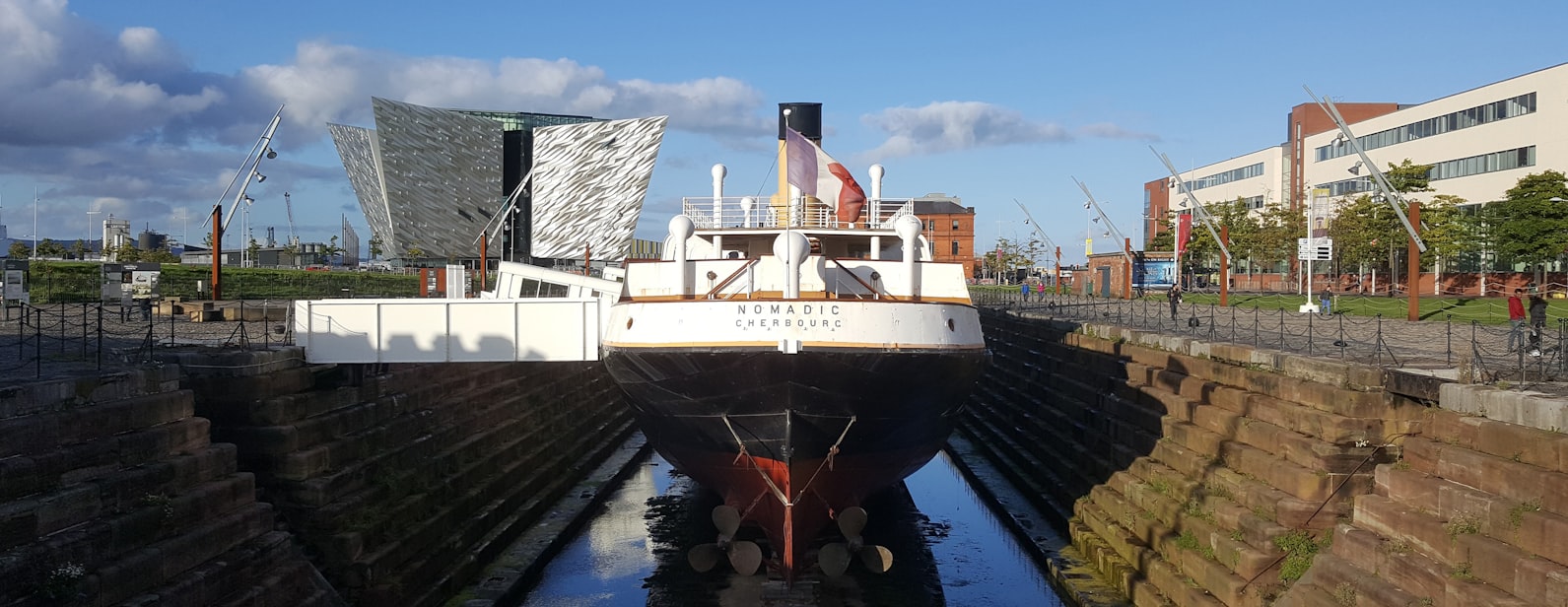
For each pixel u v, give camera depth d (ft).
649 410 71.41
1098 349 104.47
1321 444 52.70
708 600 69.82
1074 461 89.71
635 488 105.29
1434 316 121.39
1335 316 123.54
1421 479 43.57
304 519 57.41
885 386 63.98
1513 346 71.00
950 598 70.74
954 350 66.64
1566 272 186.80
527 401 101.76
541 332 73.10
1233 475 60.13
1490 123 207.10
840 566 68.33
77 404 43.70
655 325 64.95
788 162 71.51
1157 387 81.00
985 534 88.02
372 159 388.57
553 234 410.93
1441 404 46.06
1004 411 129.59
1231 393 66.54
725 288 68.28
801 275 66.95
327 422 62.49
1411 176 197.26
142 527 43.37
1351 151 260.62
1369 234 196.54
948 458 124.67
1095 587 67.05
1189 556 58.75
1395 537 43.88
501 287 94.02
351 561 57.41
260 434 58.03
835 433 66.08
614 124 405.18
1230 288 279.69
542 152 406.41
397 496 66.13
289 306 73.31
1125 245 199.62
